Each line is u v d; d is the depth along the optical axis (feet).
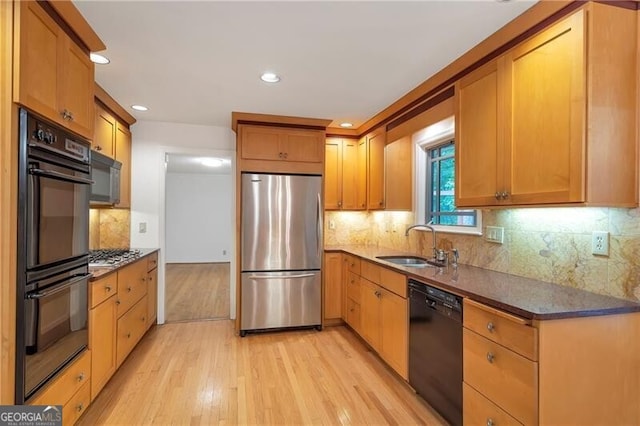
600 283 5.63
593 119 4.94
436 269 8.16
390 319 8.77
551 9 5.39
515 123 6.08
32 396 5.01
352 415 7.11
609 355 4.86
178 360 9.75
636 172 5.14
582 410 4.75
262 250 11.98
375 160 12.53
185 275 23.00
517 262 7.25
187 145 13.21
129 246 12.79
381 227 13.83
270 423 6.84
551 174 5.39
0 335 4.60
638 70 5.14
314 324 12.47
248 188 11.87
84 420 6.85
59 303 5.76
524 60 5.91
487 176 6.75
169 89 9.45
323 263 12.71
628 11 5.12
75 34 6.23
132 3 5.55
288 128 12.34
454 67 7.77
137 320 10.18
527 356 4.66
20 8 4.63
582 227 5.92
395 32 6.43
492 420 5.31
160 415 7.06
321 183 12.57
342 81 8.85
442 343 6.64
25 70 4.73
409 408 7.39
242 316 11.81
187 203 28.35
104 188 9.87
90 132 6.79
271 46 7.02
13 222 4.70
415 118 9.96
